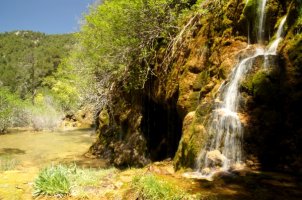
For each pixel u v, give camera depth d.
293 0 6.53
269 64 6.40
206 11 8.43
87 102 13.88
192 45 8.67
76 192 5.66
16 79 70.00
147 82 10.74
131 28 10.52
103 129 14.22
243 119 6.38
